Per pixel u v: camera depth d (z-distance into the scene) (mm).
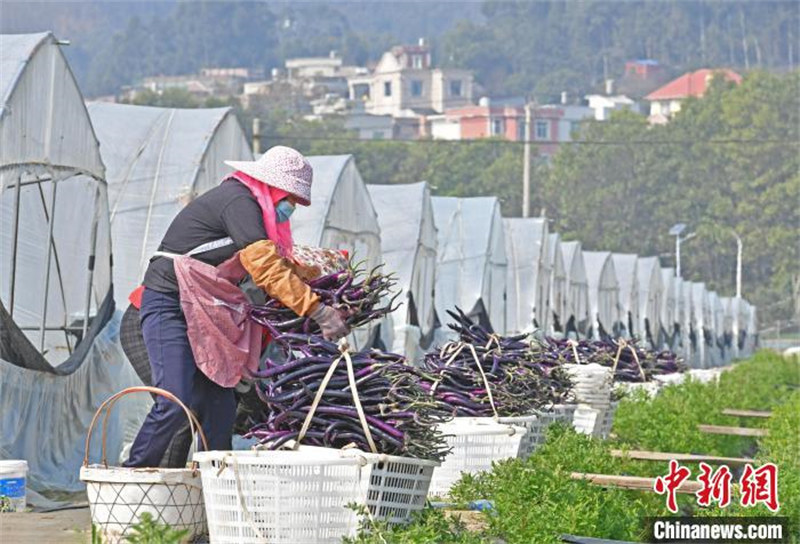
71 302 41562
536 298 97750
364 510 21031
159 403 23328
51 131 36375
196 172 44656
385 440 21844
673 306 167125
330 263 25016
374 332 62438
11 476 29328
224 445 24031
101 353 39844
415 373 22984
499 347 32812
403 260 68375
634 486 31516
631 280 142625
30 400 34344
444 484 29531
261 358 26062
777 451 40938
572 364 43125
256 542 20672
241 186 23812
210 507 21109
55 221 41031
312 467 20750
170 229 23969
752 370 104062
